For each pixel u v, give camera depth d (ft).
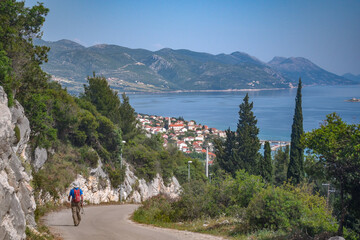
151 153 199.62
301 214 46.32
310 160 42.47
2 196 25.54
